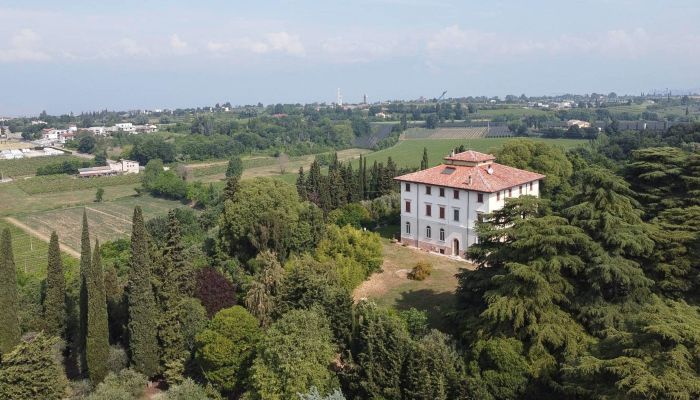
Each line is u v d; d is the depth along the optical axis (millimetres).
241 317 41250
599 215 39406
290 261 56531
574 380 31562
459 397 33906
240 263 62125
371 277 62625
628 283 36531
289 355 36000
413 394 34125
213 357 39656
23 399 37281
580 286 39344
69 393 40844
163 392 42438
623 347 29688
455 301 48531
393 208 86812
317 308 41062
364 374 36594
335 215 81188
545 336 35188
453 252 69562
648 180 52281
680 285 39219
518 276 37000
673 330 27250
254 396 37500
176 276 46219
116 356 43000
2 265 41000
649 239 39312
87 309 43688
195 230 91438
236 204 64625
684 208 47188
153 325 42750
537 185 73625
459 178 68938
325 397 34188
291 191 68062
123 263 71812
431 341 36375
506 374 34656
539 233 37906
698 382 25719
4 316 41000
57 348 45812
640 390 25578
